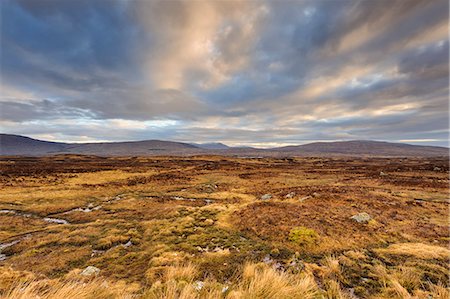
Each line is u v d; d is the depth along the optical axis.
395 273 7.97
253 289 5.51
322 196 22.34
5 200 26.48
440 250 10.12
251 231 14.05
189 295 5.33
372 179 40.12
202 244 12.46
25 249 13.13
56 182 39.75
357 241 11.77
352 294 7.00
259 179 46.44
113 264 10.45
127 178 46.03
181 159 116.75
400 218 15.74
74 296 5.34
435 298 6.25
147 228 16.03
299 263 9.29
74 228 17.05
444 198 23.66
